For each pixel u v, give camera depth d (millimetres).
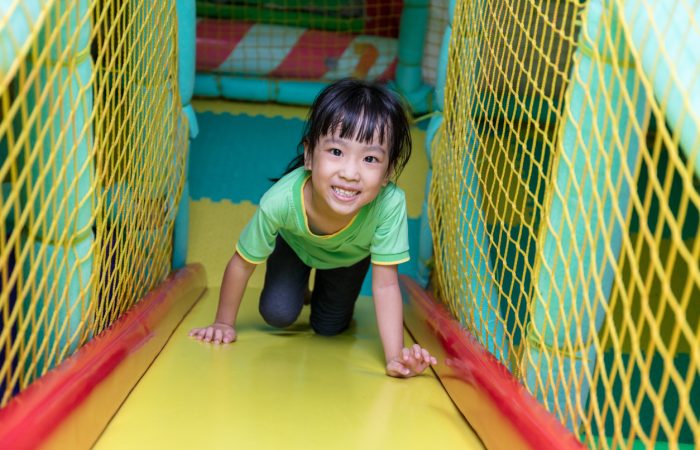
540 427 1037
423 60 3711
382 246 1645
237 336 1797
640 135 914
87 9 1128
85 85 1136
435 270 2098
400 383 1514
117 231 1479
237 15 3816
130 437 1169
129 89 1556
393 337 1618
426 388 1501
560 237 1139
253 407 1300
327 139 1461
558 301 1193
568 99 1124
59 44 1017
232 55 3693
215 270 2578
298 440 1190
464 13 1829
